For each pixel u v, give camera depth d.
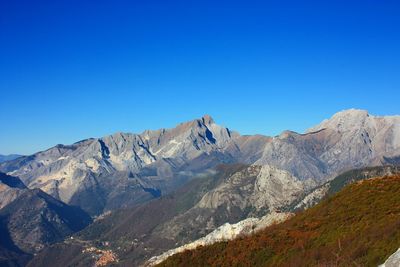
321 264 62.69
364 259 58.75
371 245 60.91
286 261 71.62
